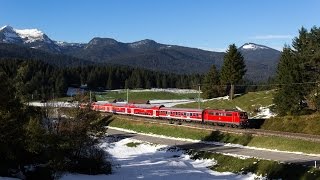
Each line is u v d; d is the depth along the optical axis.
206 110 87.00
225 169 57.12
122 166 60.00
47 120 53.62
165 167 58.41
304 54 84.94
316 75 83.00
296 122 72.62
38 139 42.62
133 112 111.88
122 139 85.00
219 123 83.50
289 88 82.50
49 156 46.03
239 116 78.44
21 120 41.00
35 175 44.66
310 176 45.59
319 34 84.75
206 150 66.62
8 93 38.81
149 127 92.75
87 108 55.72
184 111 93.06
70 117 54.56
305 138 60.91
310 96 81.56
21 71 72.62
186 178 51.41
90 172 52.66
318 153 56.28
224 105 113.38
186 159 65.62
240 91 139.62
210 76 133.38
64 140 48.16
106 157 62.94
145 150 74.31
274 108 88.50
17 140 39.50
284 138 63.53
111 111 120.81
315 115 72.56
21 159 43.62
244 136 69.81
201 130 79.69
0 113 37.50
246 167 54.78
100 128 56.47
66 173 49.56
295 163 50.53
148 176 51.97
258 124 80.19
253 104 105.19
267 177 49.94
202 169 58.56
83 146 55.41
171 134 84.19
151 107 104.62
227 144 70.25
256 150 63.16
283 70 86.25
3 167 41.41
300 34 90.19
